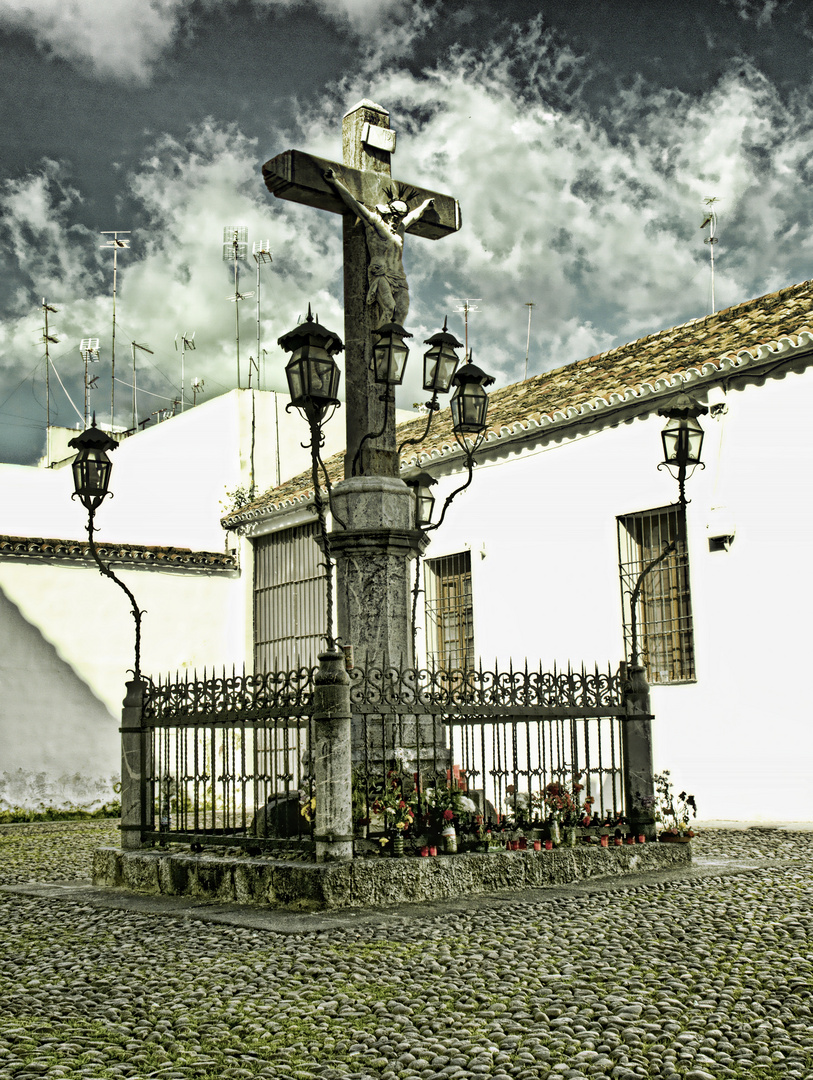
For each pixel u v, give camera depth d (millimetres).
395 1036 4121
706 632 13094
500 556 16062
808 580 12031
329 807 7043
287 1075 3730
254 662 21500
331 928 6113
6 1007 4699
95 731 19156
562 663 14977
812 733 11938
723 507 12938
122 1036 4227
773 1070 3672
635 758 8867
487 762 14484
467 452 9023
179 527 22688
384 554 8383
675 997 4598
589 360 17953
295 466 23422
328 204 8914
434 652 17438
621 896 7215
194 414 23094
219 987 4918
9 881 9609
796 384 12266
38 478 22797
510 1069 3715
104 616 19734
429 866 7188
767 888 7438
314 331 7746
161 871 8023
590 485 14734
